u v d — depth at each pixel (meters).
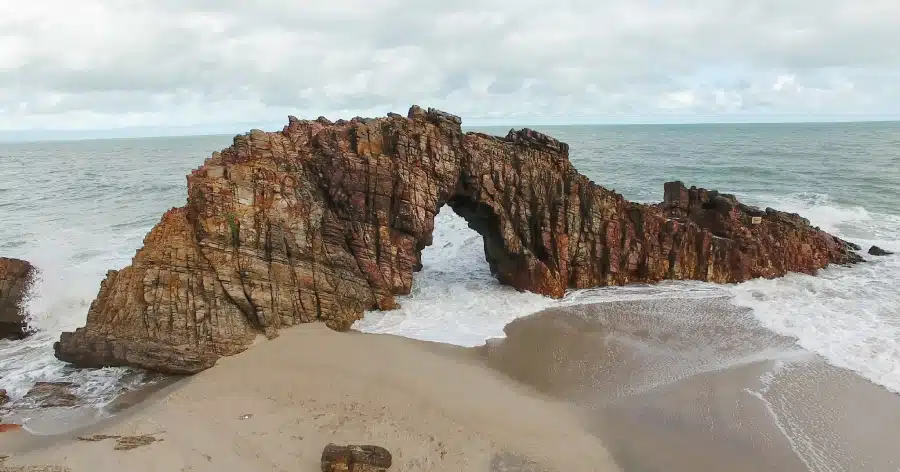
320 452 17.33
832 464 17.48
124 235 47.09
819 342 25.75
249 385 21.39
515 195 34.47
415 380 21.92
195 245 25.45
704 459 17.75
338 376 22.03
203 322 24.05
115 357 23.05
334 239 29.25
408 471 16.50
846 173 77.19
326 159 30.12
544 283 32.97
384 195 30.64
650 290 33.94
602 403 21.03
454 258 41.62
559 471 16.92
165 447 17.50
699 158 107.50
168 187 75.88
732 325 28.36
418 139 32.12
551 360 24.56
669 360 24.59
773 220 39.09
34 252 40.47
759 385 22.14
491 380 22.50
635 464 17.47
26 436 18.53
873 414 19.97
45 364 24.09
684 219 38.47
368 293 29.70
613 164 98.50
